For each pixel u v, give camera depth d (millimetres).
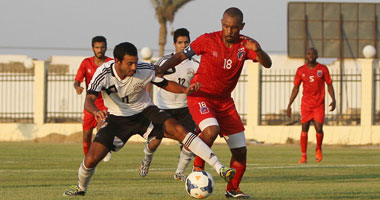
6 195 19391
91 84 18078
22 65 86562
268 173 29656
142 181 25453
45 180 26062
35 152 48812
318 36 76125
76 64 85125
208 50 19156
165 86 18891
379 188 21875
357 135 62875
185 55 19203
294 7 76375
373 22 75625
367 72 63188
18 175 28609
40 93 70500
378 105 73438
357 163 37531
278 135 65250
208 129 18953
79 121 75438
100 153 18469
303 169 32281
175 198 18484
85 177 18703
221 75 19172
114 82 18297
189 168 32719
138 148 57375
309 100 38156
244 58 19141
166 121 18641
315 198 18688
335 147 61406
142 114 19062
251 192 20562
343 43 76000
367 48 63438
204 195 17609
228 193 19203
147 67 18734
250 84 66375
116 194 19594
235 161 19359
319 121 37906
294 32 76562
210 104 19531
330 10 75938
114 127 18844
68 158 41531
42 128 70250
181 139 18359
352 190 21125
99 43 32219
